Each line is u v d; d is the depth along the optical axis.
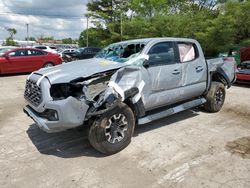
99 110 3.94
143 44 4.84
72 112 3.72
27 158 4.06
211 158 3.96
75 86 3.84
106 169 3.70
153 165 3.78
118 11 36.38
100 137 3.96
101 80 4.02
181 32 21.83
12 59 12.92
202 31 20.73
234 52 12.78
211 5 26.64
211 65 6.00
